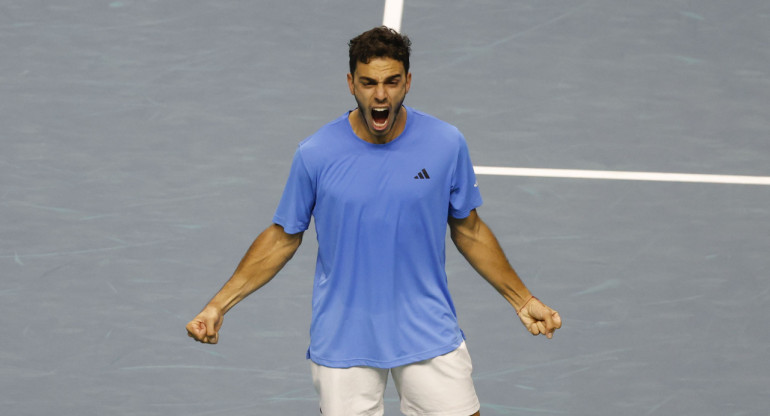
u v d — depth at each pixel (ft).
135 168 101.45
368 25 129.59
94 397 73.46
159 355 77.82
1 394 73.41
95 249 89.51
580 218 95.45
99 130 107.65
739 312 84.07
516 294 61.67
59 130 107.55
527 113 112.37
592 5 135.85
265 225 93.30
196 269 87.20
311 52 123.24
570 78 119.65
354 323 58.70
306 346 79.30
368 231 57.11
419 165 56.95
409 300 58.59
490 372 76.74
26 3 133.18
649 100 116.16
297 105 112.78
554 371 77.00
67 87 115.44
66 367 76.33
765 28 131.95
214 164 102.32
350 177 56.70
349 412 59.67
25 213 94.12
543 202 97.55
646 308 84.07
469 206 59.57
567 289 85.97
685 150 107.34
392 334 58.49
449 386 59.16
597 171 102.89
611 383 75.92
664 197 99.19
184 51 123.03
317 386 60.80
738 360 78.74
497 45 125.70
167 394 73.92
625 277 87.71
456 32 128.36
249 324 81.51
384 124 54.90
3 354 77.30
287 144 105.81
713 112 114.42
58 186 98.37
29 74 117.70
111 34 126.52
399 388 60.80
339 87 116.57
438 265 59.00
